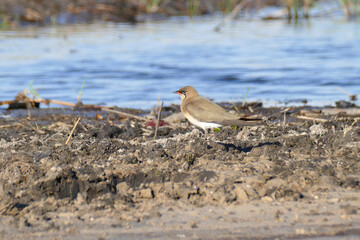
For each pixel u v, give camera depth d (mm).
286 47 29016
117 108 17422
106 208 8594
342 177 9430
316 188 9102
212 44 30078
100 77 22641
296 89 20406
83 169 9789
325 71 23328
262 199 8742
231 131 13102
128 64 25125
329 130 12703
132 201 8859
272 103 18250
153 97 19578
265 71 23578
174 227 7828
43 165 10367
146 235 7625
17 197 8961
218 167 10008
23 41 30250
